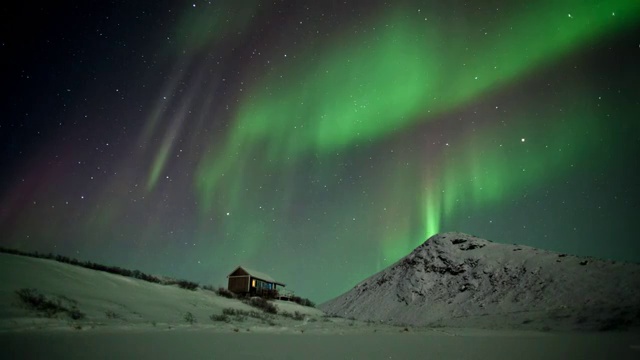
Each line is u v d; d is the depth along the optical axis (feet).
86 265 99.50
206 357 27.68
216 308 89.40
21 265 71.77
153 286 94.17
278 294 155.43
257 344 38.60
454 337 59.26
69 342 32.81
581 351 37.09
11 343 30.71
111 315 59.98
